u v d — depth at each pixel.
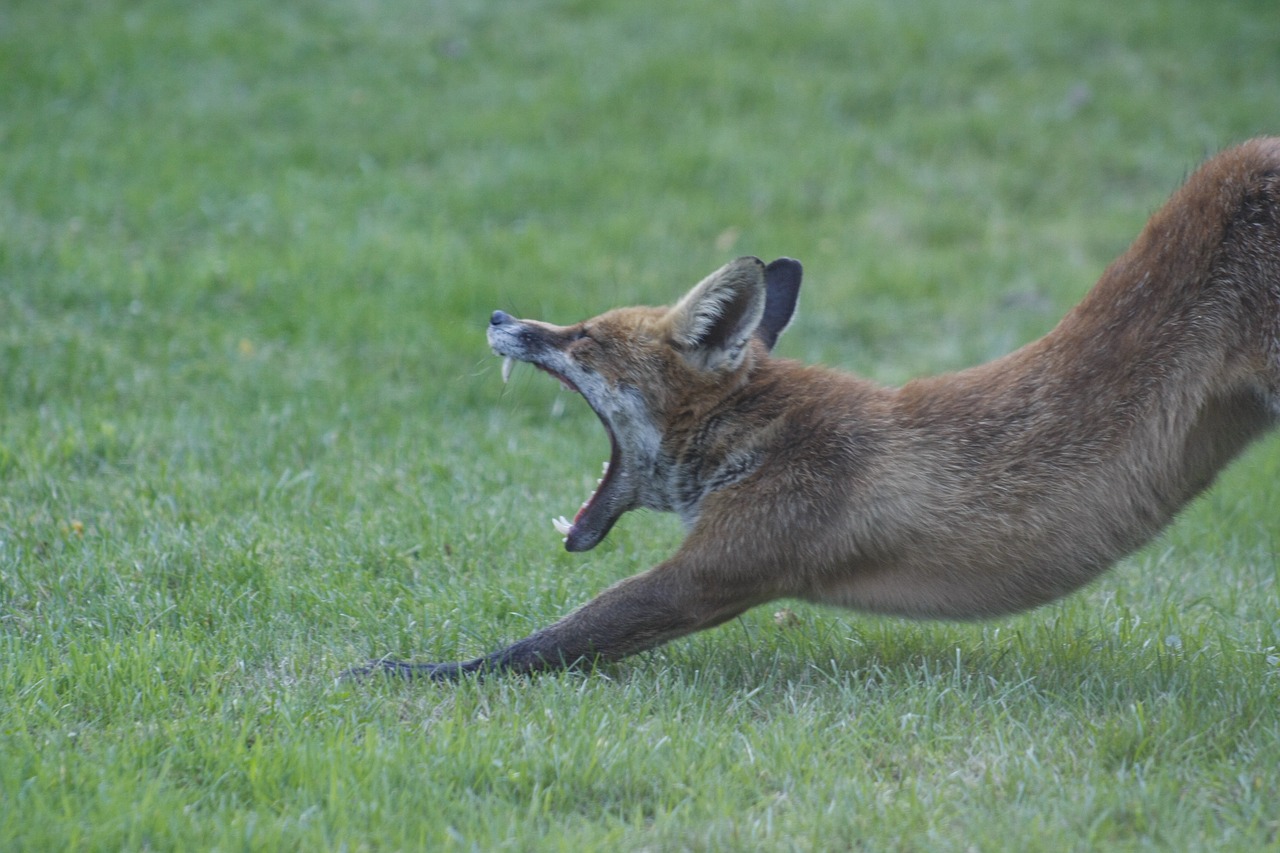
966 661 9.95
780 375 10.26
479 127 25.47
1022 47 30.31
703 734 8.41
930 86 28.58
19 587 10.62
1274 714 8.67
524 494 13.60
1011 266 22.92
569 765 7.87
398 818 7.29
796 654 10.09
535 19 30.28
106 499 12.53
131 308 17.48
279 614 10.37
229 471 13.45
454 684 9.37
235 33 28.11
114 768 7.66
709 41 29.64
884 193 25.06
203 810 7.39
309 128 25.14
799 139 26.30
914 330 20.95
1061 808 7.50
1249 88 29.19
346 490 13.18
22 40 26.53
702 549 9.52
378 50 28.42
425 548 11.92
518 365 17.39
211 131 24.52
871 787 7.79
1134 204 25.42
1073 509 9.11
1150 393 9.07
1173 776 7.87
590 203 23.55
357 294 18.86
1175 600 11.50
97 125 23.88
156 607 10.34
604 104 26.69
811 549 9.43
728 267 9.80
